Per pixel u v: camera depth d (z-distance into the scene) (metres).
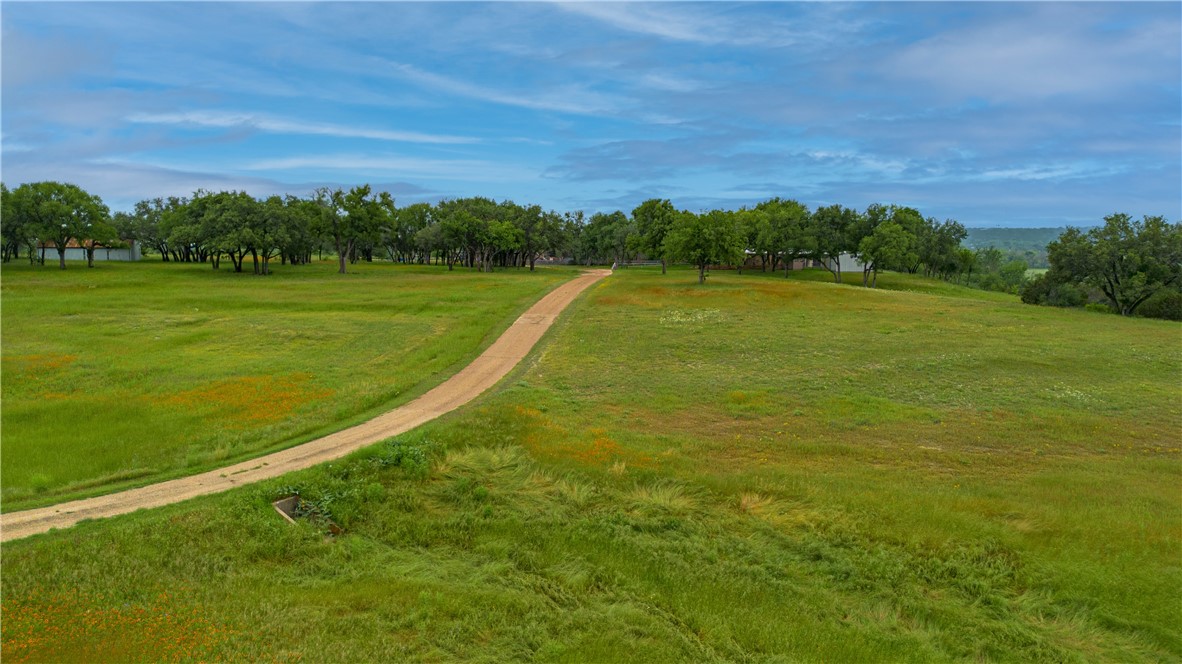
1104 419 26.41
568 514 17.52
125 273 84.75
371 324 47.31
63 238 89.25
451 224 109.50
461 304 58.28
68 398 26.94
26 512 15.74
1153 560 15.18
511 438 22.47
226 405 25.92
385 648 11.41
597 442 22.05
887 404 27.81
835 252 99.44
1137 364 36.44
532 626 12.56
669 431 24.30
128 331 43.62
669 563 15.25
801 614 13.51
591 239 150.88
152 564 13.66
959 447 22.95
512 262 136.88
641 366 35.56
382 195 97.31
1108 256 60.72
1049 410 27.34
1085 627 13.38
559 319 51.34
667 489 18.75
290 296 63.00
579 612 13.22
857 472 20.31
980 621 13.55
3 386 29.00
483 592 13.64
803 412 26.80
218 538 14.77
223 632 11.61
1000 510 17.44
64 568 13.15
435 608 12.90
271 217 92.06
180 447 20.81
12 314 49.44
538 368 34.59
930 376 33.31
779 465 20.75
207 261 120.38
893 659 12.22
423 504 17.83
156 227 132.00
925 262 120.88
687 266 140.62
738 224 84.88
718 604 13.77
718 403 28.06
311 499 17.14
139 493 17.05
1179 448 23.33
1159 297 60.78
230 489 17.25
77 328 44.38
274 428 22.95
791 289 71.12
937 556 15.60
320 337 42.28
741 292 68.06
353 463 19.03
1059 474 20.30
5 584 12.47
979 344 41.88
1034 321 52.53
